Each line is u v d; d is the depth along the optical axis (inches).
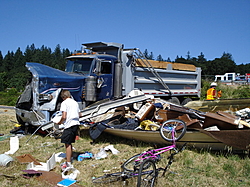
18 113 337.1
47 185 182.7
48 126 291.3
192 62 2982.3
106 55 386.9
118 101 292.0
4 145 287.9
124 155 249.0
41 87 309.6
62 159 237.0
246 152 230.2
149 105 293.7
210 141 239.0
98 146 281.4
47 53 4817.9
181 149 211.2
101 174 206.2
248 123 249.0
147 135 261.4
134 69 410.6
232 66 3277.6
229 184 185.0
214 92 466.0
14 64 4562.0
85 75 360.8
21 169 213.8
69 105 218.1
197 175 201.0
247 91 750.5
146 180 172.6
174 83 495.8
